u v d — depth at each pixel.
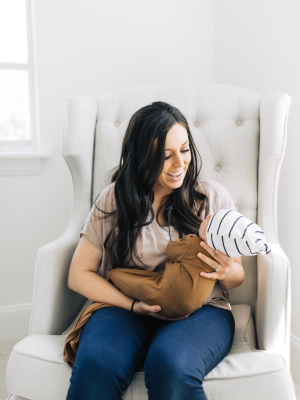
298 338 1.83
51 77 2.06
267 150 1.49
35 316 1.36
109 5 2.08
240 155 1.61
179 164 1.26
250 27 2.00
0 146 2.16
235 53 2.11
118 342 1.12
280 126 1.51
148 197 1.34
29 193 2.12
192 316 1.23
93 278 1.32
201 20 2.23
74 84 2.09
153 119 1.26
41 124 2.09
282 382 1.09
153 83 2.20
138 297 1.24
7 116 2.19
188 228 1.31
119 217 1.32
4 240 2.13
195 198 1.37
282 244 1.89
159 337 1.14
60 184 2.16
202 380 1.06
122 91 1.77
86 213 1.66
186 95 1.70
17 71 2.16
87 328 1.20
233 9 2.10
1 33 2.12
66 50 2.06
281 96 1.55
